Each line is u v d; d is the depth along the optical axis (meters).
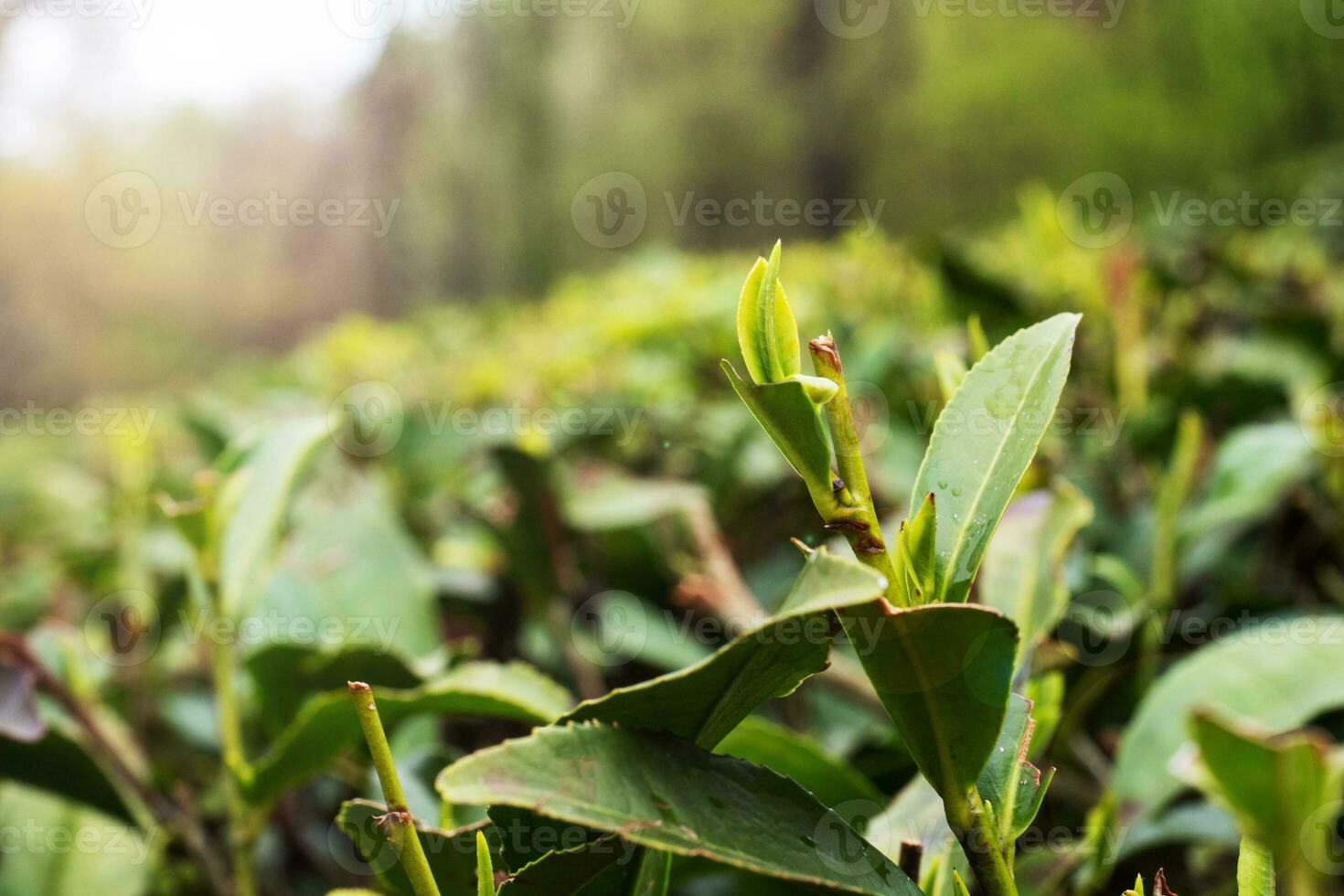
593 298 1.88
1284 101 4.27
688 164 7.58
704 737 0.37
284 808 0.75
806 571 0.35
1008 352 0.40
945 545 0.38
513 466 0.79
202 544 0.53
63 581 1.15
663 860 0.39
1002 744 0.39
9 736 0.55
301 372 1.70
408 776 0.50
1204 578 0.84
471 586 0.89
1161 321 1.20
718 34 7.78
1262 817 0.32
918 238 1.13
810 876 0.36
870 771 0.58
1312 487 0.83
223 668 0.53
